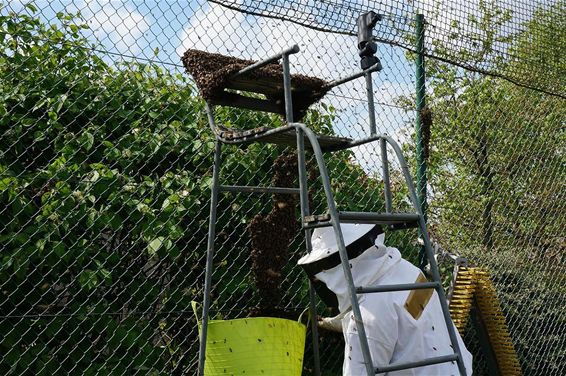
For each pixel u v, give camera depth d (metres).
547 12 5.29
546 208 5.39
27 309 3.25
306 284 3.98
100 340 3.44
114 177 3.49
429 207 4.97
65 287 3.24
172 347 3.68
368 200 4.39
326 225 2.78
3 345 3.15
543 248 5.32
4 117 3.31
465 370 2.88
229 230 3.87
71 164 3.43
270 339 3.22
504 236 5.18
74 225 3.33
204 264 3.79
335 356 4.11
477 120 5.17
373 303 2.95
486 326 4.49
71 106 3.45
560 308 5.25
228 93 3.39
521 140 5.33
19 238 3.18
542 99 5.46
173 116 3.73
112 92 3.60
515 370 4.48
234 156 3.85
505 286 5.07
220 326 3.21
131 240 3.56
